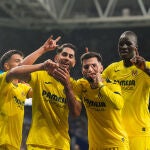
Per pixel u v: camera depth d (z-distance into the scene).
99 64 5.60
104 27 20.16
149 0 19.62
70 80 5.80
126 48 6.06
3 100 5.98
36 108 5.61
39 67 5.26
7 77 5.61
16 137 6.19
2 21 20.55
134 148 6.07
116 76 6.30
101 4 20.47
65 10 19.27
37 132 5.53
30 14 19.41
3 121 6.02
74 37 21.75
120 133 5.73
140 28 20.92
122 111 6.14
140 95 6.11
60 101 5.61
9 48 21.58
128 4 20.09
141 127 6.07
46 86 5.60
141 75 6.10
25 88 6.47
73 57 5.68
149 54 21.23
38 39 21.83
